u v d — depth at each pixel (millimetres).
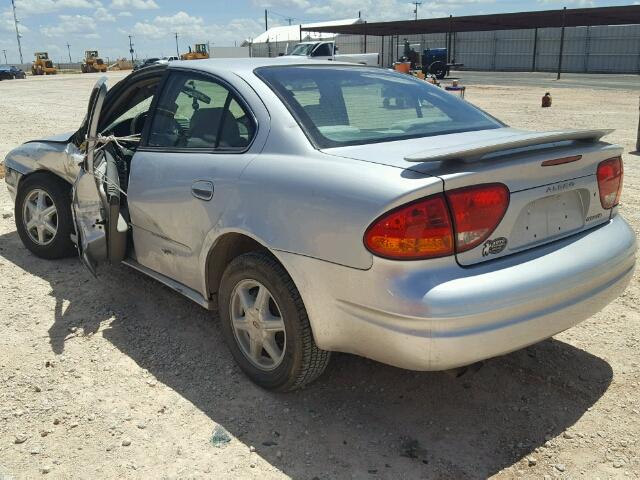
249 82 3359
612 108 17984
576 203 2957
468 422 2996
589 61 51656
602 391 3217
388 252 2465
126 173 4352
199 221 3330
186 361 3537
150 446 2811
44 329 3904
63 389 3242
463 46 61000
